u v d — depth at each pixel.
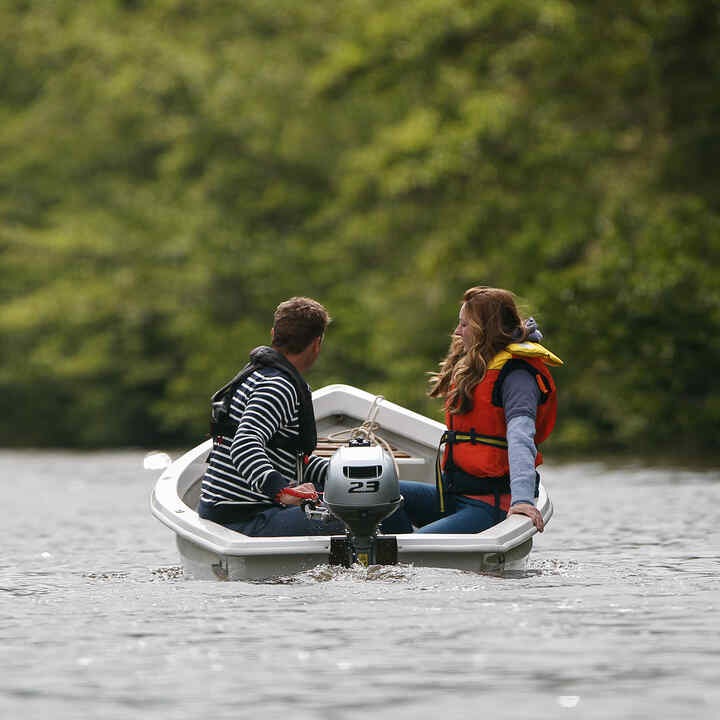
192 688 10.05
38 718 9.13
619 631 12.38
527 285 64.12
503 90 68.88
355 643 11.84
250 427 16.23
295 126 93.50
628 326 60.25
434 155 66.56
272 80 94.12
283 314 17.09
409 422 22.64
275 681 10.27
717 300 57.66
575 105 67.50
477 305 17.17
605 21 66.44
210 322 95.56
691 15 62.75
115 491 40.78
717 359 60.06
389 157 69.81
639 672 10.45
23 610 14.41
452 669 10.63
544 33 66.88
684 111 64.56
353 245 86.69
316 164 94.69
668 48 64.38
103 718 9.11
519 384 16.61
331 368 87.06
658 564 18.42
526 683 10.08
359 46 73.31
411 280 74.38
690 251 59.47
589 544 21.69
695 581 16.27
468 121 66.12
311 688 9.98
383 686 10.02
